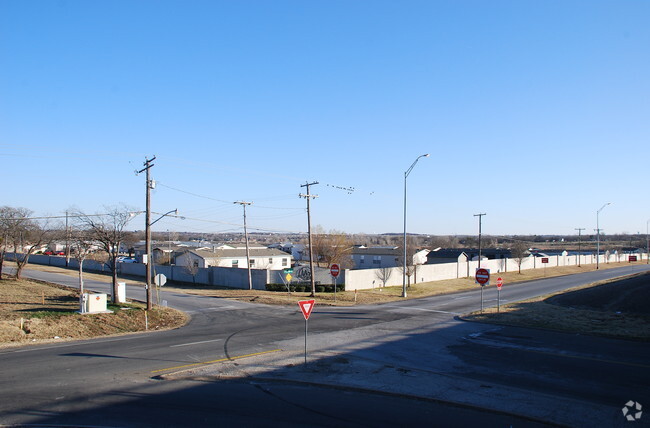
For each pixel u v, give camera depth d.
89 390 11.80
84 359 15.60
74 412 10.04
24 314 22.56
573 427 9.12
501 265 67.38
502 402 10.75
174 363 15.02
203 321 25.11
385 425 9.30
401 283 48.53
